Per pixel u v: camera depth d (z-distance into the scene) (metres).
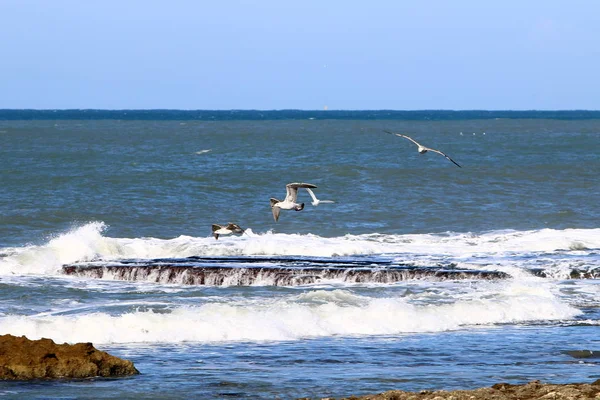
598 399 30.80
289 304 49.34
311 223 86.50
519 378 36.09
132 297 53.03
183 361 38.59
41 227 81.75
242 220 87.88
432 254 68.56
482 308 49.59
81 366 35.41
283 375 36.22
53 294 53.44
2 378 34.59
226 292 55.00
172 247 69.88
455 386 34.75
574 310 50.88
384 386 34.66
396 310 48.16
